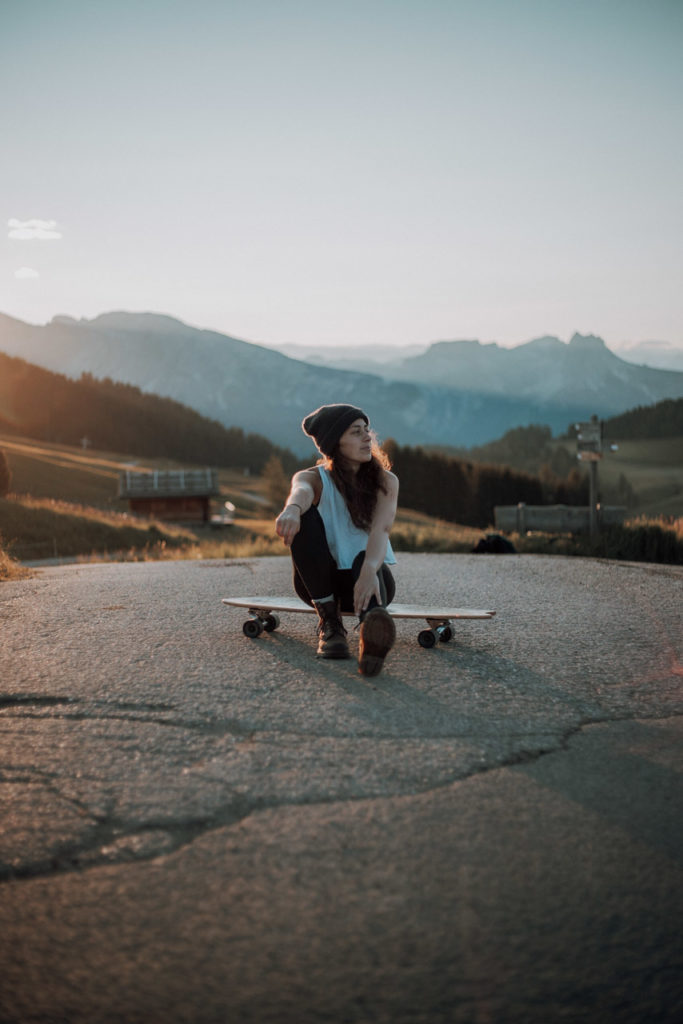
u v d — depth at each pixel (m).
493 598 6.75
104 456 173.75
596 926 1.92
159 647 4.73
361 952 1.82
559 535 17.20
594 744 3.14
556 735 3.22
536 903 2.01
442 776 2.79
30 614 5.95
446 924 1.93
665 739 3.21
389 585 4.41
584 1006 1.65
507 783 2.75
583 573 8.34
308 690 3.79
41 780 2.76
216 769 2.85
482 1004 1.66
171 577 8.62
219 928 1.92
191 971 1.77
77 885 2.11
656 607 6.24
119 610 6.12
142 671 4.14
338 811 2.52
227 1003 1.67
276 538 18.86
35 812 2.52
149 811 2.52
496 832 2.38
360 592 3.96
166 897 2.05
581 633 5.22
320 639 4.46
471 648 4.75
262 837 2.36
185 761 2.93
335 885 2.10
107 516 35.91
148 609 6.17
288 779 2.76
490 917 1.95
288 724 3.31
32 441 172.00
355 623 5.54
